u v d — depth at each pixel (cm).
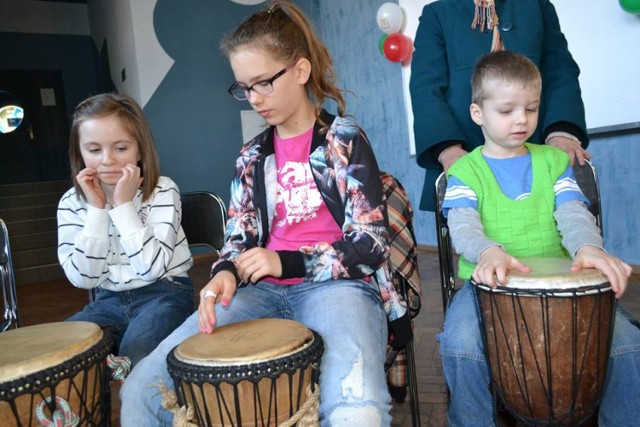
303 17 127
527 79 125
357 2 523
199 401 89
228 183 604
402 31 462
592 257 108
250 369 86
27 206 649
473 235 123
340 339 102
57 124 815
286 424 90
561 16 338
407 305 139
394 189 140
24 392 88
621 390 115
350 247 112
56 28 803
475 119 138
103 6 679
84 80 822
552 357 102
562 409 105
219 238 166
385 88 502
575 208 126
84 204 154
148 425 100
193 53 583
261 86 117
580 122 150
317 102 129
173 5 573
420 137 158
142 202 153
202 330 102
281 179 129
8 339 102
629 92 310
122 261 149
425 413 164
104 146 143
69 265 145
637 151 315
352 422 94
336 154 122
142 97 564
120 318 147
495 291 105
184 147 583
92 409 103
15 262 559
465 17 166
